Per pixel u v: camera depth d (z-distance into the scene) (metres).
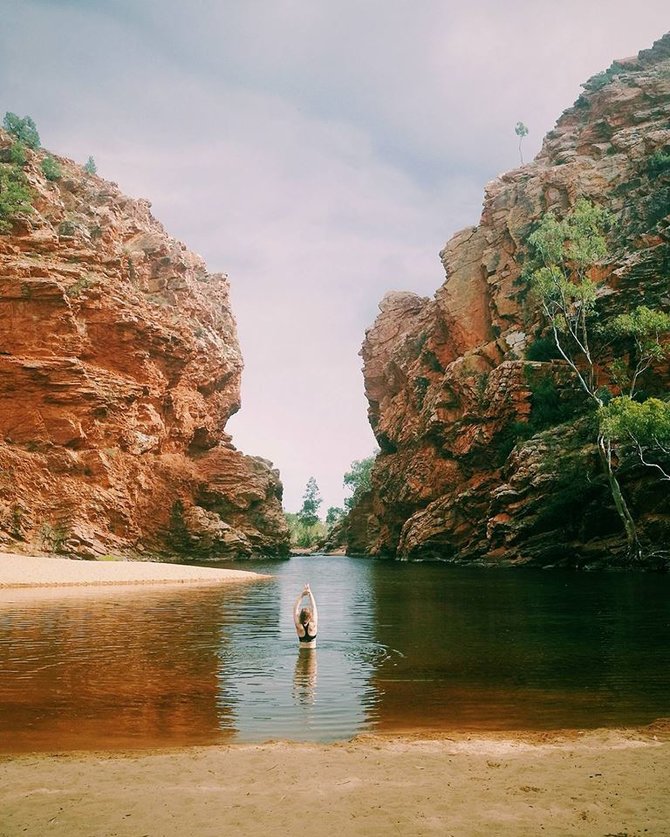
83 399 78.31
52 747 9.59
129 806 6.66
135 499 82.12
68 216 93.94
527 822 6.07
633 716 11.10
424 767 7.97
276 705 12.09
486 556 67.50
